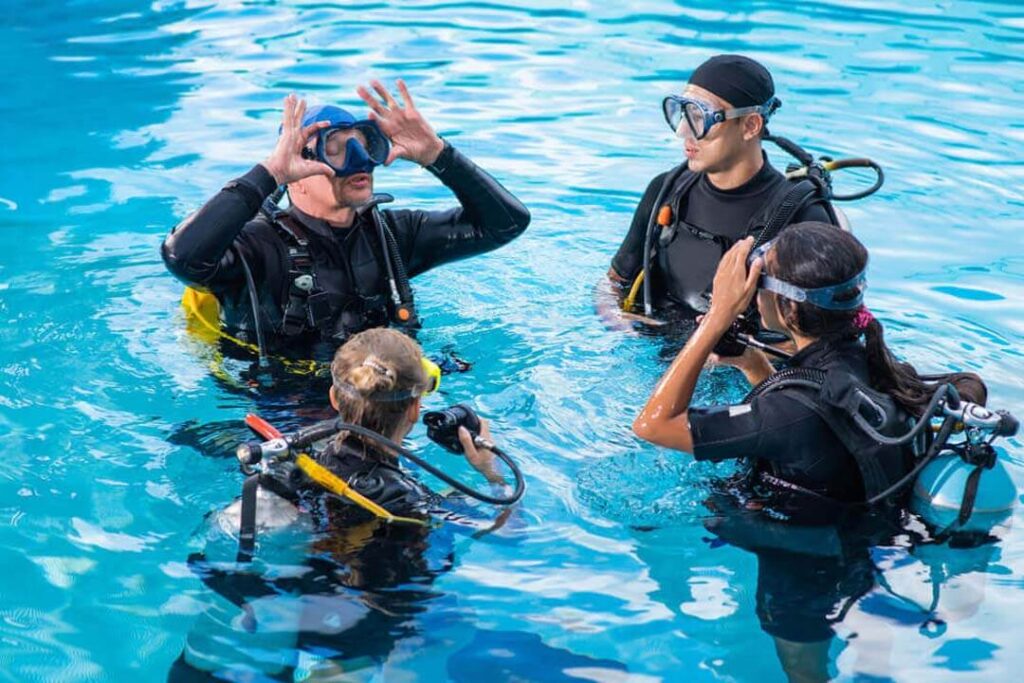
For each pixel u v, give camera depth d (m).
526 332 4.86
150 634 3.14
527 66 8.38
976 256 5.83
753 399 3.54
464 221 4.83
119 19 9.38
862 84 8.16
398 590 3.19
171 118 7.46
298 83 8.02
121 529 3.57
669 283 5.04
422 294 5.21
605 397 4.36
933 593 3.26
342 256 4.52
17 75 8.20
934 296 5.36
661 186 5.09
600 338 4.80
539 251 5.70
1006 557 3.39
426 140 4.55
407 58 8.49
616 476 3.87
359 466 3.32
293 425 4.11
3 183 6.51
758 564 3.41
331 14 9.42
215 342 4.60
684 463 3.94
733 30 9.21
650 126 7.43
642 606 3.23
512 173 6.70
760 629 3.16
